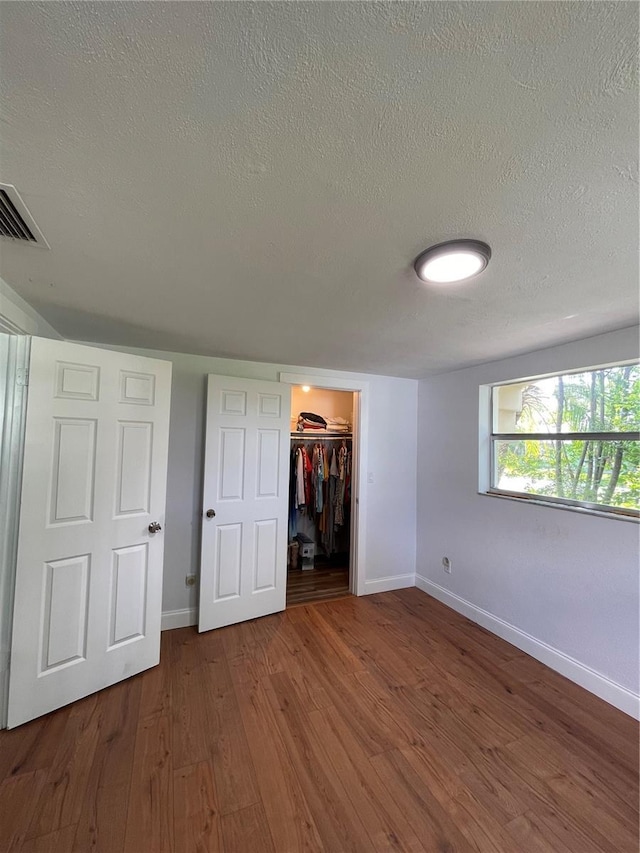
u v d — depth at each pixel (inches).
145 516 90.3
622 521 80.3
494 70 24.6
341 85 25.9
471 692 82.7
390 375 141.6
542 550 97.4
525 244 46.0
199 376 115.3
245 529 116.0
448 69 24.7
